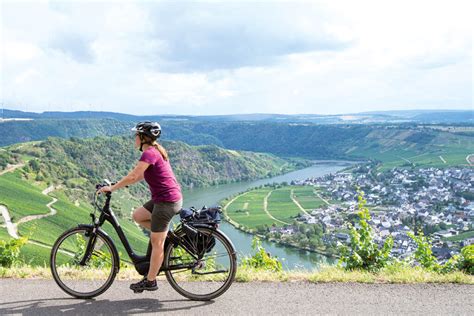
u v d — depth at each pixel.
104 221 6.02
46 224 94.00
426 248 8.51
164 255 5.82
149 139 5.73
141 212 5.91
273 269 7.71
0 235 75.94
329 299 5.70
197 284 5.96
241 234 99.94
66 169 153.00
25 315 5.16
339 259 7.61
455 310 5.31
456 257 7.50
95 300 5.69
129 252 5.87
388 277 6.53
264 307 5.42
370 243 7.59
